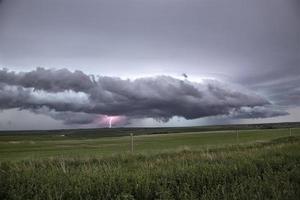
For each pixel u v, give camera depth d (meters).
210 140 51.69
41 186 6.93
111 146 45.50
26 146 55.97
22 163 12.18
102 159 14.70
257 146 24.00
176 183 7.44
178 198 6.54
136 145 45.44
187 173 8.17
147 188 6.95
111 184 7.17
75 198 6.51
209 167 8.95
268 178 7.44
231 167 8.96
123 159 14.86
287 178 7.26
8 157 27.58
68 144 60.03
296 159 10.73
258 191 6.23
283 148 15.28
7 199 6.47
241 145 25.33
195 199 6.20
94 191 6.84
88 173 8.45
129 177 7.83
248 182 7.12
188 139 60.72
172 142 51.50
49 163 12.20
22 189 6.71
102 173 8.40
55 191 6.51
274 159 10.29
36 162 12.72
